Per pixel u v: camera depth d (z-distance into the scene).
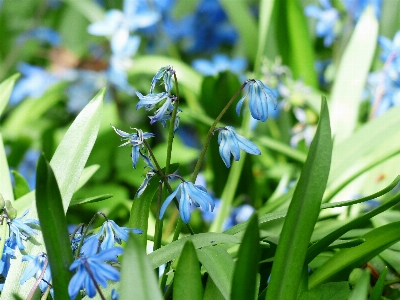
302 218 0.46
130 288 0.40
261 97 0.47
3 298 0.50
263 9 0.85
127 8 1.16
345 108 0.86
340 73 0.88
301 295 0.50
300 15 1.02
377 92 0.85
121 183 1.03
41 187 0.43
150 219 0.67
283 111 1.09
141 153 0.48
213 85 0.92
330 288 0.50
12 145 1.04
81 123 0.54
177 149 1.00
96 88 1.18
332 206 0.51
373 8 0.94
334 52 1.09
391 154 0.68
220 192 0.91
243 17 1.16
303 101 0.94
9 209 0.48
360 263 0.53
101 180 1.01
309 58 1.05
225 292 0.45
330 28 1.05
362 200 0.50
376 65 1.06
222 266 0.47
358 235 0.59
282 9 1.01
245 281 0.42
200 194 0.46
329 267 0.53
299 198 0.45
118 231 0.46
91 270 0.41
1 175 0.62
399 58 0.83
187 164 1.11
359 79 0.87
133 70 1.14
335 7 1.06
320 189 0.45
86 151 0.53
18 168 1.03
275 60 1.06
